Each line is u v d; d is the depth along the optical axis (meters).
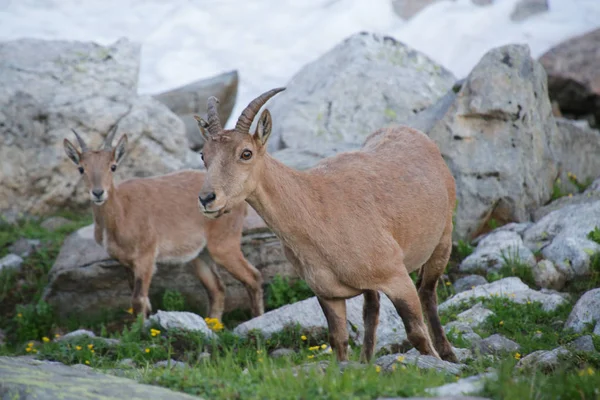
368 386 15.66
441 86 44.94
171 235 32.06
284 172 19.58
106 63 44.59
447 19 68.19
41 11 74.69
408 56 46.12
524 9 67.50
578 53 49.28
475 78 35.09
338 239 19.42
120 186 31.73
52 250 36.12
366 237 19.58
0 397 15.77
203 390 16.47
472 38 66.12
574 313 24.88
